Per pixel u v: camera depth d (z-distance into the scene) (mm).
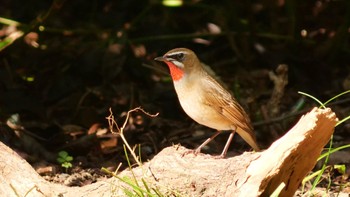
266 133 12727
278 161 7457
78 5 18984
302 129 7449
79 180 10508
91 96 14305
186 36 16219
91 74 15312
